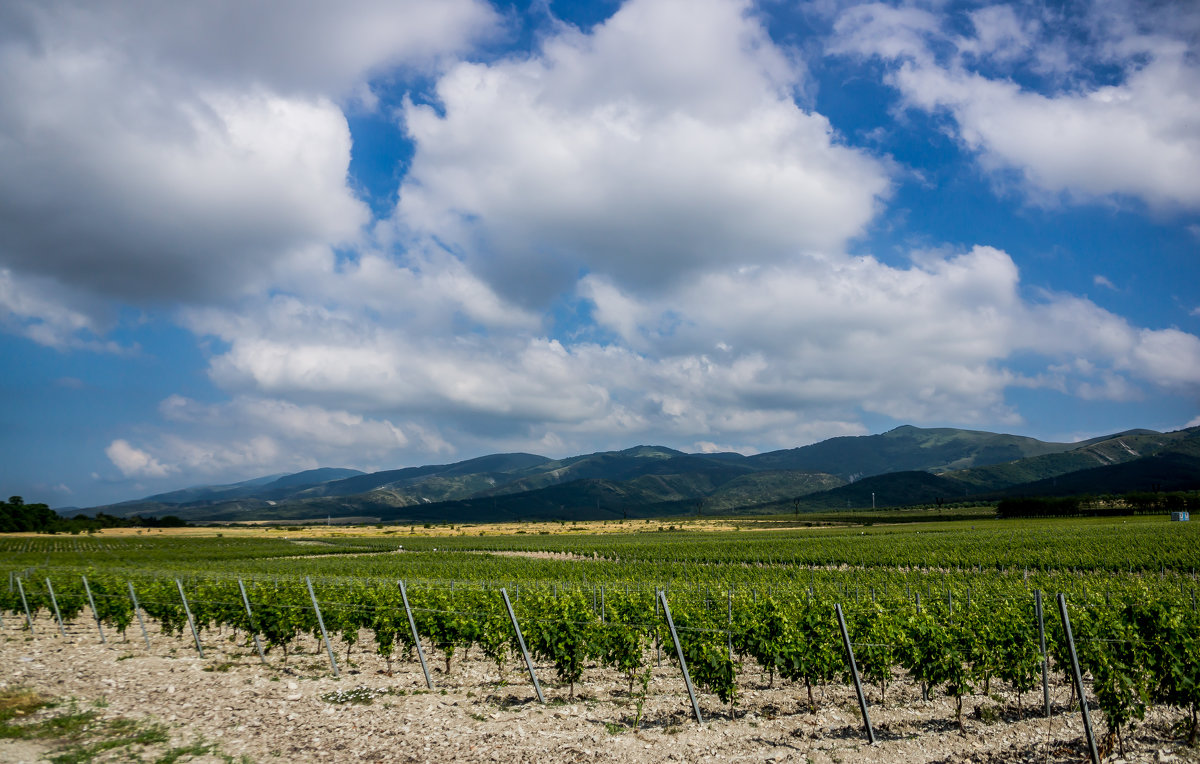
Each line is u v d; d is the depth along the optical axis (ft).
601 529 637.30
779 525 607.78
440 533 597.52
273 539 497.87
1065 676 54.24
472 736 44.01
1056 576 157.07
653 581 157.58
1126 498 523.70
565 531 606.14
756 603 71.77
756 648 55.52
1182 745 40.86
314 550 367.45
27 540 444.96
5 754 39.65
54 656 73.92
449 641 66.85
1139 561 183.93
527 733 44.68
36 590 105.09
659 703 54.13
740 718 49.03
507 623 66.28
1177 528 309.01
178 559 293.64
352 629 74.23
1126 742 41.60
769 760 39.06
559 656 55.62
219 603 84.48
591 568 218.18
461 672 68.39
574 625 56.34
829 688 59.82
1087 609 55.98
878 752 40.42
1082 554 204.64
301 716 49.01
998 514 551.59
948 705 52.70
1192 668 40.78
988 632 49.16
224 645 86.74
